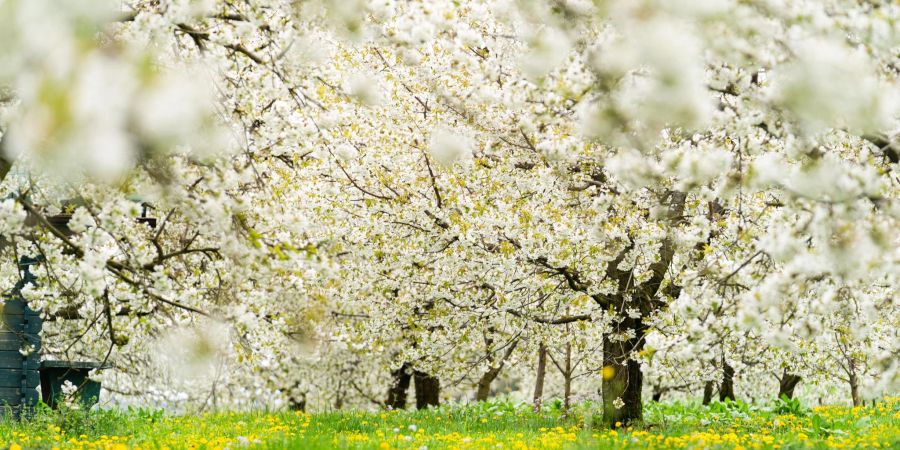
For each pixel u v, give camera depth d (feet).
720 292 36.81
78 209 32.55
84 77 17.12
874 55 29.25
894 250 30.94
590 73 32.60
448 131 52.90
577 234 50.80
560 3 34.40
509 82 38.58
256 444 37.96
